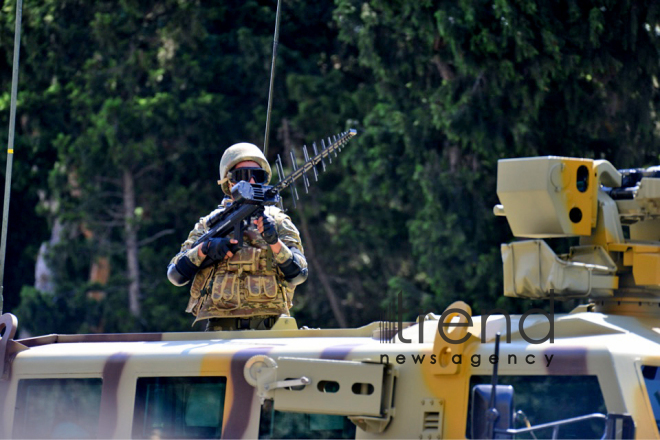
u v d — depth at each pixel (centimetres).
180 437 1909
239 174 2331
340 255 8306
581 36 5466
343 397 1795
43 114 8481
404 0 5853
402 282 6906
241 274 2252
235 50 8306
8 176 2369
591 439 1722
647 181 2038
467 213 6256
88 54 8469
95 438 1953
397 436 1802
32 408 2002
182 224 8481
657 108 5756
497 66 5562
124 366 1956
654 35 5544
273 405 1872
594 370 1734
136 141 8062
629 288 2069
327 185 8138
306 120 7631
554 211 2008
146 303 8175
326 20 8125
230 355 1906
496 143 5781
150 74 8062
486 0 5553
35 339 2230
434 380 1803
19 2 2452
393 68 6278
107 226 8456
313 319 8331
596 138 5800
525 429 1642
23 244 9319
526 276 2025
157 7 8238
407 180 6731
